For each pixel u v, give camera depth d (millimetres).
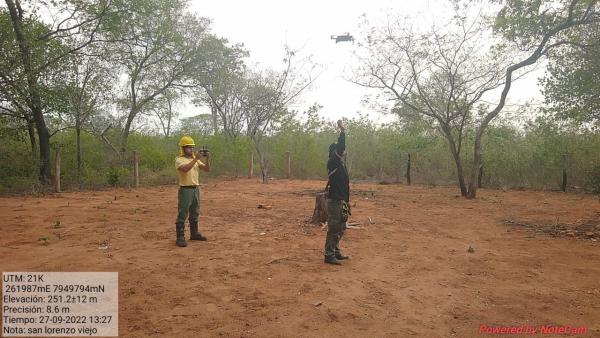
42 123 16766
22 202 12570
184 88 25109
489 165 20562
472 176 15641
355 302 5156
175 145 24234
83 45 16562
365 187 19781
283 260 6824
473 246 8109
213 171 24328
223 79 26234
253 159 25016
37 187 15617
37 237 8086
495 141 19672
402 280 6031
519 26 12203
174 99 25891
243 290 5445
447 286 5832
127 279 5777
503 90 14852
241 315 4684
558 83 13367
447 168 23031
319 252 7367
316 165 25156
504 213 12125
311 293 5395
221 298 5168
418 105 16875
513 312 4988
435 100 16578
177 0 22969
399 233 9125
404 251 7625
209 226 9445
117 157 20688
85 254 6930
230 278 5898
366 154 26188
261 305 4973
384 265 6734
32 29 14875
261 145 25016
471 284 5941
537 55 12914
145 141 22953
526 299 5402
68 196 14266
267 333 4270
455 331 4465
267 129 22734
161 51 22219
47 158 17062
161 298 5133
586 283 6035
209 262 6625
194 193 7855
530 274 6398
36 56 14328
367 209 12367
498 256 7387
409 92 16344
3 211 10836
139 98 23141
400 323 4617
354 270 6426
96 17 16438
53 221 9625
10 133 16578
